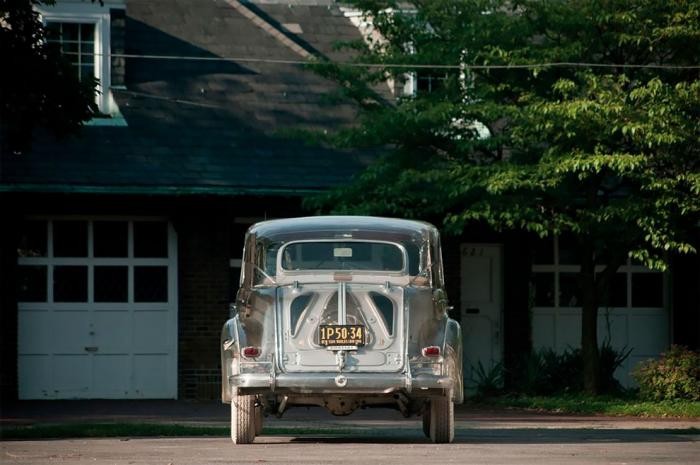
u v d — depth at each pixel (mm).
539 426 26000
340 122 37844
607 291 38750
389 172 32688
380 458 15422
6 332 34594
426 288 18422
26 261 35219
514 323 37656
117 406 32969
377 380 17766
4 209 34594
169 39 39062
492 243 37875
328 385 17734
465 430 24172
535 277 38438
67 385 35312
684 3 30297
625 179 33000
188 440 20266
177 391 35594
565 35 31766
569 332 38531
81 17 36969
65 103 26641
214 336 35656
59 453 16828
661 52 32000
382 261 18906
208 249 35719
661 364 32281
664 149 30297
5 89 26094
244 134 36906
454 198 31625
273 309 18016
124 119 36625
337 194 32781
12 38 25875
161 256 35812
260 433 21188
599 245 32000
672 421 27984
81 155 35312
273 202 35875
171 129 36625
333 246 18953
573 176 31672
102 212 35281
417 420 27641
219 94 37969
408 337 17969
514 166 30484
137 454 16484
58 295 35375
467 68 31328
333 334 17844
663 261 30797
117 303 35625
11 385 34656
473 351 37812
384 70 32938
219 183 35156
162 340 35781
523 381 35438
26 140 27438
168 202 35469
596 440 20047
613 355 35969
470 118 31734
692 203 30109
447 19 32438
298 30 40625
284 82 38812
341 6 41688
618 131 30188
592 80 29344
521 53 30844
